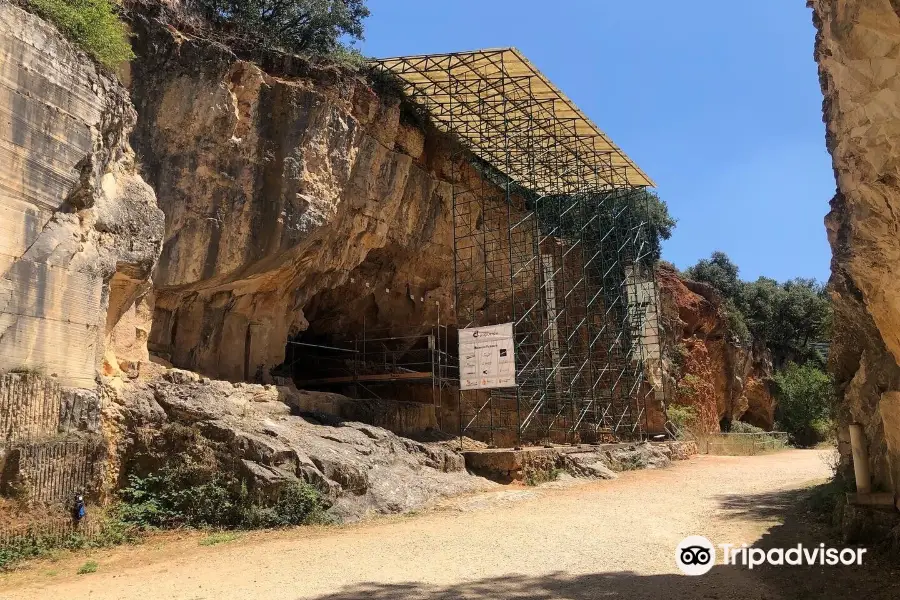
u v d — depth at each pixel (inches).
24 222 476.1
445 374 1288.1
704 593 362.3
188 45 741.9
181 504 587.8
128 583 404.5
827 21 280.5
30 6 508.1
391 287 1176.2
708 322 1950.1
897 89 255.4
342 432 790.5
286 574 423.2
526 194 1430.9
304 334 1205.7
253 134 790.5
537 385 1272.1
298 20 1016.2
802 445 1963.6
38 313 485.4
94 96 547.8
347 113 882.8
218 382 722.2
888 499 449.4
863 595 340.8
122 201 600.1
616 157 1355.8
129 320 660.7
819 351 2381.9
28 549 452.8
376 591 378.0
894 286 343.6
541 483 901.8
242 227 777.6
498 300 1359.5
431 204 1134.4
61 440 486.3
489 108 1130.0
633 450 1158.3
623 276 1566.2
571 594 366.9
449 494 773.3
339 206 903.7
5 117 461.1
